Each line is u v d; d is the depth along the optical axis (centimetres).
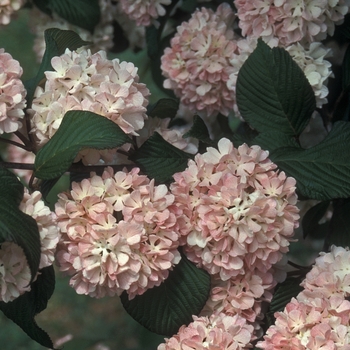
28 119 108
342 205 116
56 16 137
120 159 113
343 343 102
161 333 109
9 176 102
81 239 104
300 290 111
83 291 105
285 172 111
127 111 106
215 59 120
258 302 109
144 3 128
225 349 104
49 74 107
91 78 107
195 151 115
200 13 122
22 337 185
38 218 102
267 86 114
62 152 105
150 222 104
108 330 184
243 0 117
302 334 103
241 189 105
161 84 139
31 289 106
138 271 104
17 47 235
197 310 109
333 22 116
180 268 109
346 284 105
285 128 115
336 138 111
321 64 116
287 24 115
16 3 129
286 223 106
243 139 116
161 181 110
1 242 99
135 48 144
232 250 106
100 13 134
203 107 123
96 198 104
